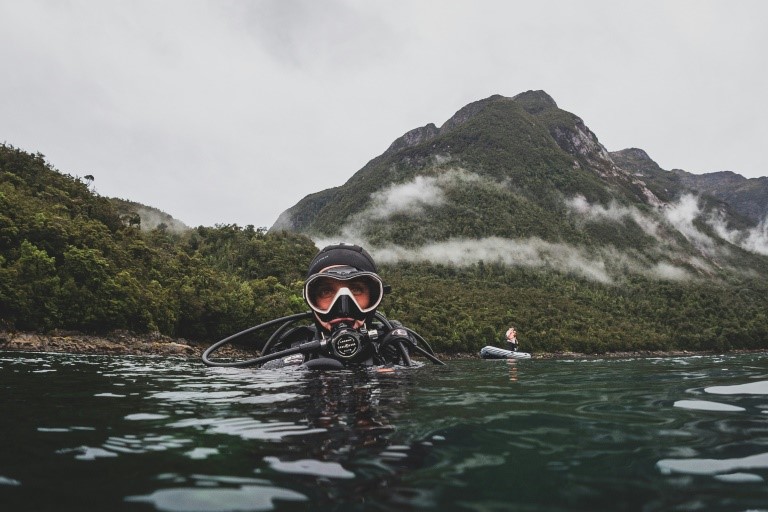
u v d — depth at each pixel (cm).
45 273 3516
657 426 178
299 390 279
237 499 97
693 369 562
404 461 126
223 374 394
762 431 169
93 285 3734
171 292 4434
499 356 2053
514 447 143
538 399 254
